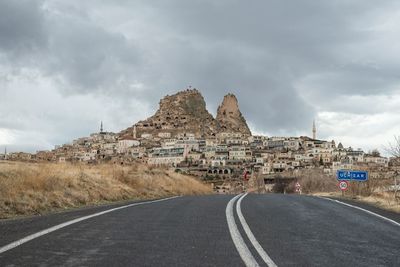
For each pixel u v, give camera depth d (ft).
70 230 30.30
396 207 62.95
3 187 46.26
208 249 24.81
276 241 28.37
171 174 121.70
